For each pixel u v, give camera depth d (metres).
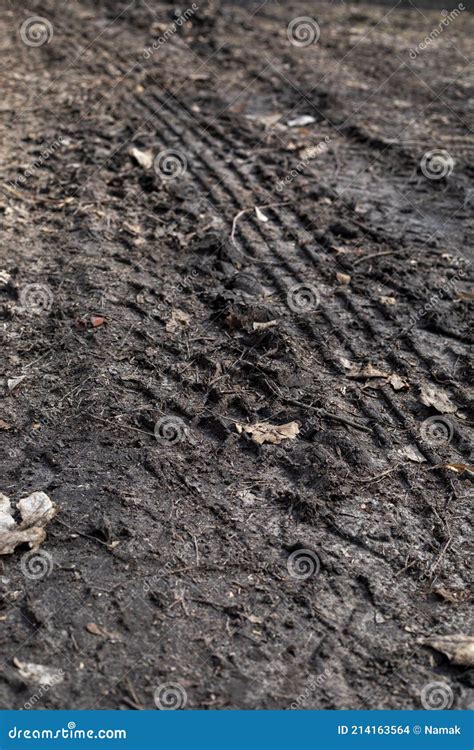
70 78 7.75
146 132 6.70
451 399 4.12
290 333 4.49
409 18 9.98
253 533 3.34
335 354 4.38
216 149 6.50
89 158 6.22
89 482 3.51
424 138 6.81
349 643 2.95
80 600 3.03
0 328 4.42
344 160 6.44
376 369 4.27
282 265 5.12
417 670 2.89
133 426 3.82
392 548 3.32
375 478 3.63
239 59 8.34
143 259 5.09
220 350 4.32
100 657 2.85
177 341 4.38
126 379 4.08
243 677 2.83
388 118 7.14
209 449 3.72
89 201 5.68
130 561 3.18
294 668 2.86
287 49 8.70
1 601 3.01
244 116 7.09
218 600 3.07
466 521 3.47
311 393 4.07
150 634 2.93
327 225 5.56
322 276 5.04
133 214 5.57
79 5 9.91
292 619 3.02
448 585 3.19
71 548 3.22
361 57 8.55
